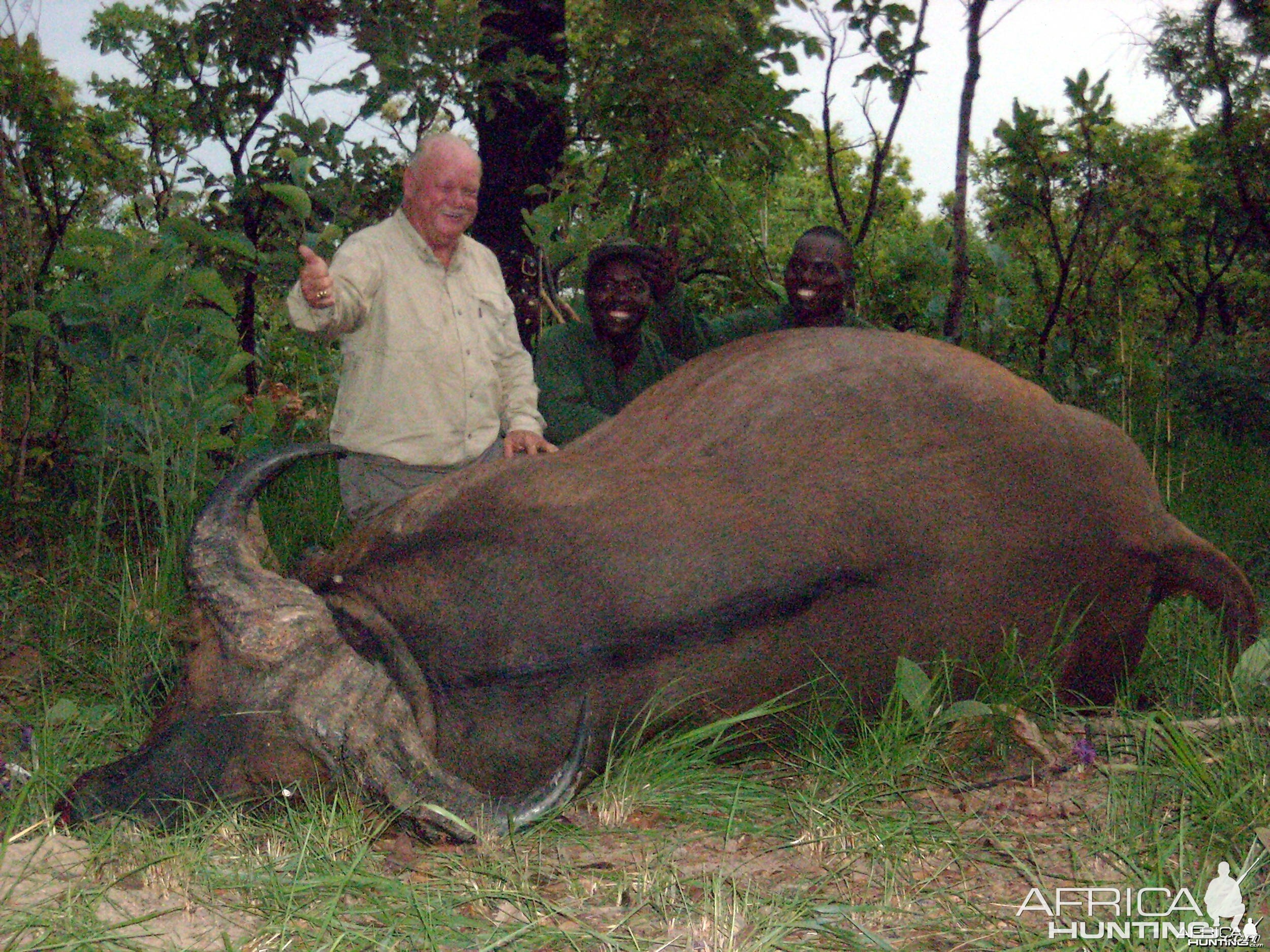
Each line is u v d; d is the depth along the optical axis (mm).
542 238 6422
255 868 2936
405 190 4270
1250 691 3801
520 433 4316
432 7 6820
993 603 3664
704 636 3352
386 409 4238
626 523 3418
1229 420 9930
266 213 7203
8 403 6297
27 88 6215
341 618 3500
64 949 2461
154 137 8812
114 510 5973
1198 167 12359
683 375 3975
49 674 4457
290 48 7355
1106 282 12109
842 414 3689
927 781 3574
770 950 2619
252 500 3650
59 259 5227
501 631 3365
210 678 3312
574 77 8203
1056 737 3848
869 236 12938
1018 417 3863
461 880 2934
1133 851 3020
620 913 2787
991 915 2781
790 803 3377
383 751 3207
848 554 3457
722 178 8828
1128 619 4047
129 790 3180
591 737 3326
